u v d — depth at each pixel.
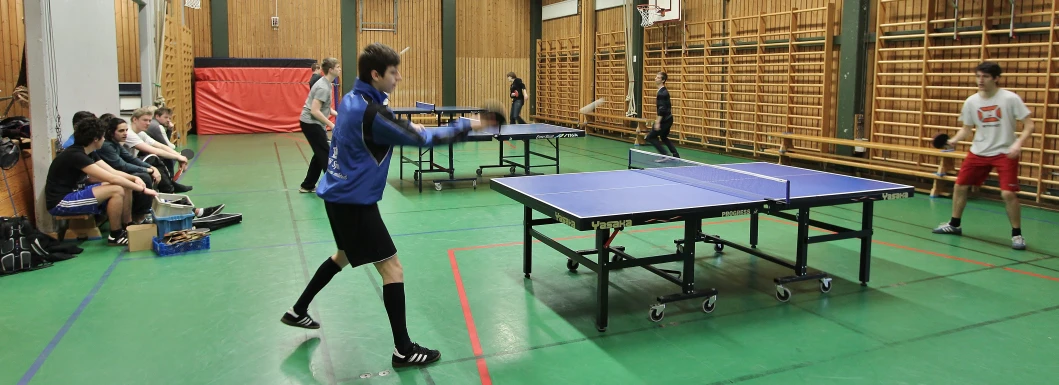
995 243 5.15
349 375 2.86
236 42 14.23
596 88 14.57
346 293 3.90
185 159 6.43
